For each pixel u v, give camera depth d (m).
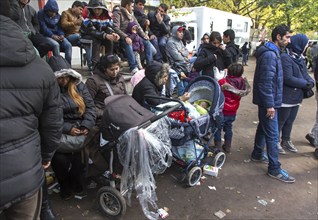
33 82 1.34
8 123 1.27
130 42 5.13
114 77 3.36
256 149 3.96
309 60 13.33
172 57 5.45
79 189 2.98
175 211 2.82
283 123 4.11
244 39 17.62
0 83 1.23
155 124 2.51
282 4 17.70
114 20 5.16
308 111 6.85
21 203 1.46
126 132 2.28
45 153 1.64
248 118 6.05
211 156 3.85
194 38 11.70
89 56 5.66
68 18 5.21
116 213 2.61
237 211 2.88
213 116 3.32
